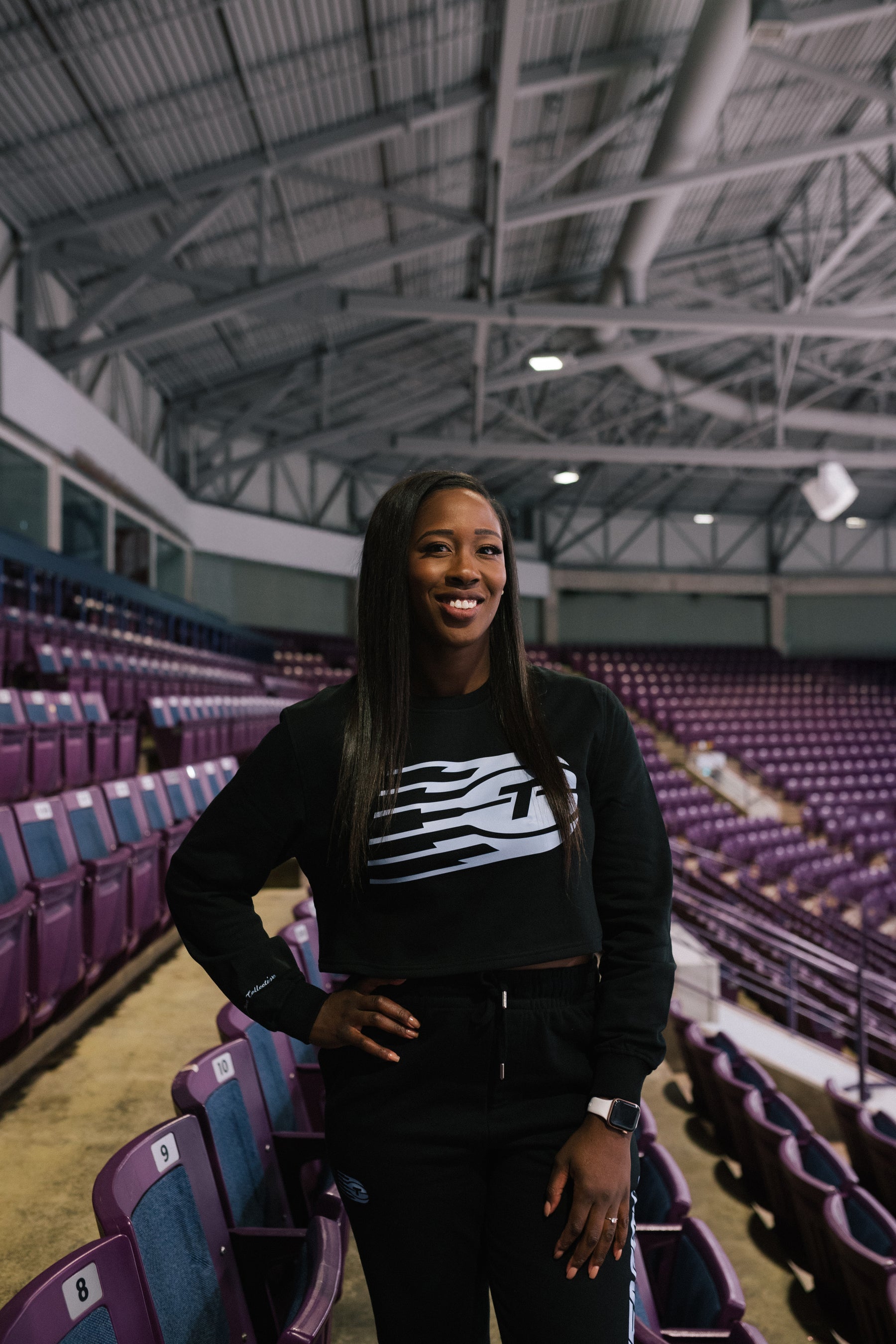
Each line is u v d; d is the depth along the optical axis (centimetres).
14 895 201
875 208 908
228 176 751
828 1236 216
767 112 863
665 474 1734
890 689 1709
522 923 78
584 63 741
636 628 1853
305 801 83
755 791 1234
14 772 299
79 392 814
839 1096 324
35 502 752
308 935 208
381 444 1266
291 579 1434
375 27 657
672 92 687
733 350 1366
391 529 86
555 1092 79
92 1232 149
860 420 1283
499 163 711
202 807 352
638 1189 196
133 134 694
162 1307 92
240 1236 111
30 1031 199
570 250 1075
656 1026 79
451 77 727
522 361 1238
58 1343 74
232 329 1055
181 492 1162
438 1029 78
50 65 617
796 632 1880
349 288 988
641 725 1442
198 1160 109
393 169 827
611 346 1214
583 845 81
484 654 87
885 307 926
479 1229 78
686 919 604
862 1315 197
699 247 1134
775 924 648
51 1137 179
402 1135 77
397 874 79
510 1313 74
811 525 1883
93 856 246
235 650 1170
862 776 1287
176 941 319
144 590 815
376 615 85
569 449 1249
